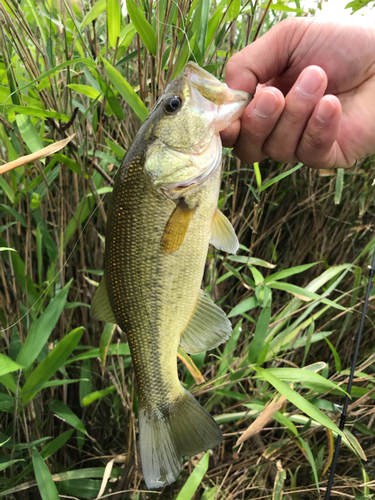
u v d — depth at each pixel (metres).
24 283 0.33
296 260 0.52
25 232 0.41
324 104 0.21
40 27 0.30
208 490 0.34
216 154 0.23
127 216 0.23
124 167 0.23
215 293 0.39
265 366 0.46
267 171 0.51
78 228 0.35
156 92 0.29
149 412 0.25
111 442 0.40
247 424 0.42
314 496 0.38
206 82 0.23
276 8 0.33
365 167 0.45
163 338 0.24
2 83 0.34
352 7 0.35
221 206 0.36
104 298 0.25
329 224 0.51
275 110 0.22
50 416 0.37
